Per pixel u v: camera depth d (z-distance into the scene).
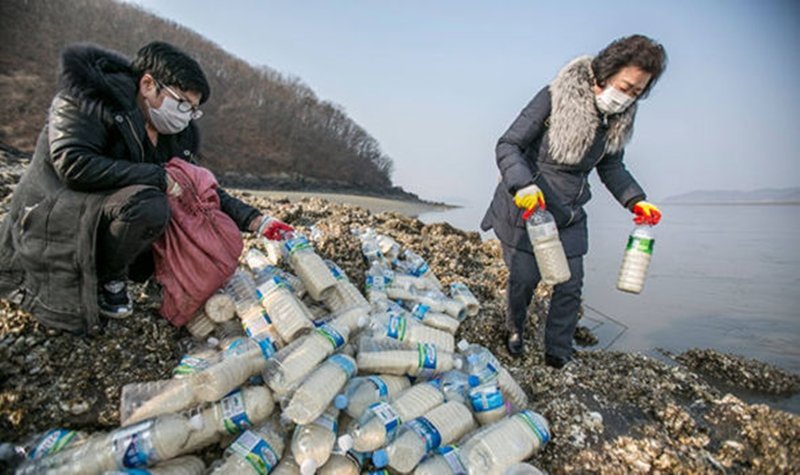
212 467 1.97
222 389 2.04
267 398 2.12
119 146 2.28
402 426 2.18
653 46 2.55
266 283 2.64
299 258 2.88
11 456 1.88
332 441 2.04
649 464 2.44
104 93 2.15
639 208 3.09
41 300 2.21
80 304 2.20
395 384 2.46
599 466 2.40
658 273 8.60
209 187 2.59
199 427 1.90
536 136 3.00
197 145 2.88
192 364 2.32
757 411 2.91
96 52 2.21
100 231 2.17
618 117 2.84
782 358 4.52
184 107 2.36
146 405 2.01
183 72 2.28
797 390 3.87
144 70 2.29
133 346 2.46
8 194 4.41
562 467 2.38
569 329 3.29
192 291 2.46
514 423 2.38
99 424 2.12
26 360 2.20
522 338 3.46
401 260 4.28
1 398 2.05
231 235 2.58
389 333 2.69
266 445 1.96
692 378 3.50
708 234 17.52
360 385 2.30
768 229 20.42
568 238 3.10
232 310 2.60
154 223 2.19
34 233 2.12
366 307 2.91
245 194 6.88
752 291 7.18
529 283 3.13
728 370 4.14
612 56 2.62
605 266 8.98
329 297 2.98
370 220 6.11
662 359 4.45
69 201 2.10
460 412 2.37
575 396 2.91
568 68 2.83
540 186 2.98
